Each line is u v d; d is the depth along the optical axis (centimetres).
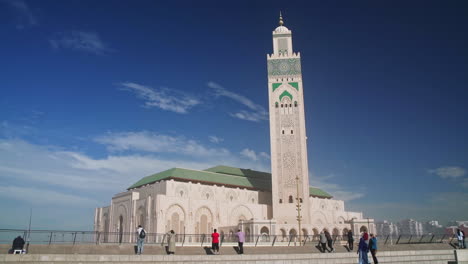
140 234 3272
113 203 8881
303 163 8231
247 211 8669
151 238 7156
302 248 3978
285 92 8700
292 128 8481
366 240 3050
